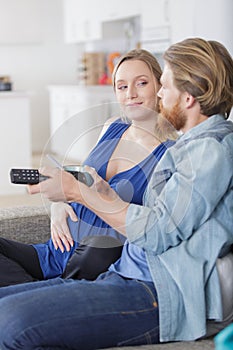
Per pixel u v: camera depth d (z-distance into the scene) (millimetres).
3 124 6145
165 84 1849
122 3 7414
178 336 1722
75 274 2129
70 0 8758
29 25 9180
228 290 1741
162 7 6410
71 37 8867
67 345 1652
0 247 2219
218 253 1729
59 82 9461
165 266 1754
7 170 6215
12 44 9203
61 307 1661
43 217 2469
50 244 2285
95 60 8375
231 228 1768
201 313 1695
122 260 1899
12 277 2125
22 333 1602
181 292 1717
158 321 1710
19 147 6230
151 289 1740
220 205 1776
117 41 8523
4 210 2500
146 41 6820
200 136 1790
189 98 1820
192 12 5543
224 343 1073
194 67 1778
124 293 1727
